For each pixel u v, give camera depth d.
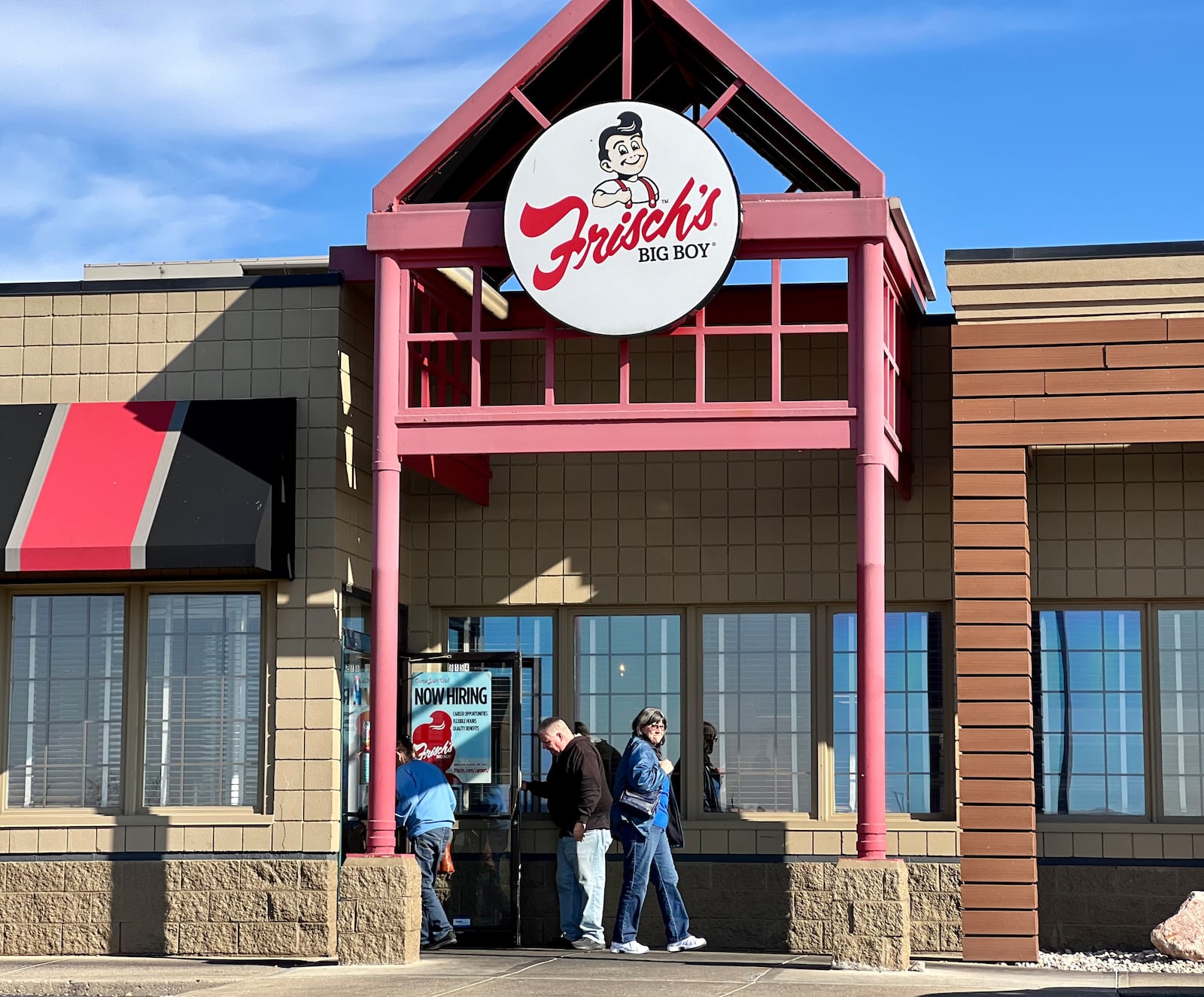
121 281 14.50
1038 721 14.70
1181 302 13.55
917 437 14.89
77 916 13.79
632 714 15.22
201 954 13.59
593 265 12.59
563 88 14.07
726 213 12.44
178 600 14.19
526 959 12.83
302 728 13.68
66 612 14.31
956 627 13.34
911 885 14.21
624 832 13.37
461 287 14.71
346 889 12.58
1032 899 12.96
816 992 10.66
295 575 13.82
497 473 15.51
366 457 14.65
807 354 15.22
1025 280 13.66
